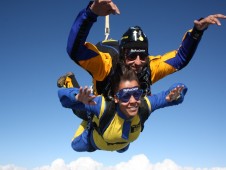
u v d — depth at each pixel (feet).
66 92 5.99
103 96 6.42
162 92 6.68
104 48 6.93
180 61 6.97
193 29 6.62
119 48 6.50
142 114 6.38
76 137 8.13
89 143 7.61
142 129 6.79
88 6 5.56
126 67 6.34
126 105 6.03
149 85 6.68
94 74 6.38
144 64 6.40
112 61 6.54
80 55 6.02
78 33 5.73
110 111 6.17
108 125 6.24
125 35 6.37
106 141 6.56
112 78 6.24
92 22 5.66
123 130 6.26
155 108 6.55
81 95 5.60
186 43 6.81
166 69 6.98
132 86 5.98
